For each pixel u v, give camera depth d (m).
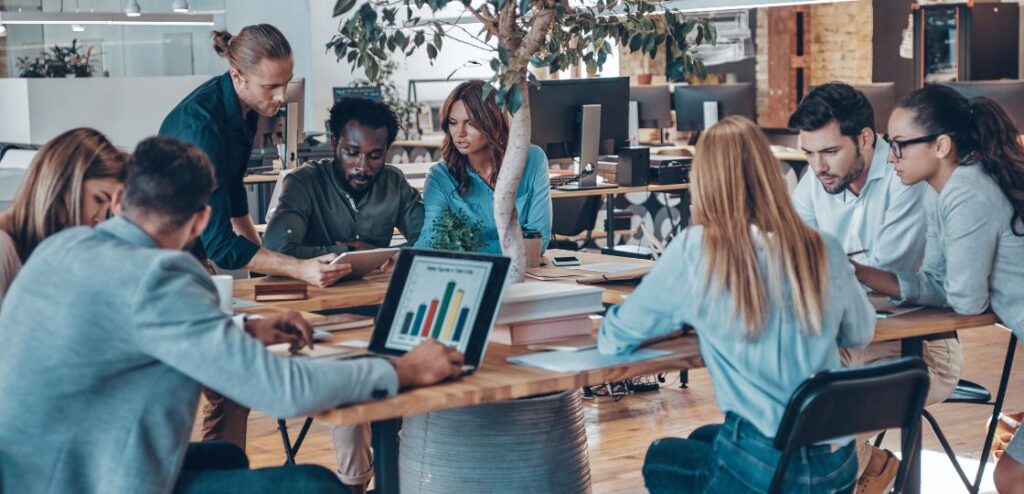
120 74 12.06
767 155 2.59
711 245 2.57
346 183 4.15
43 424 2.23
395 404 2.38
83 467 2.26
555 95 7.25
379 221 4.22
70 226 2.73
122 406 2.26
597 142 7.35
